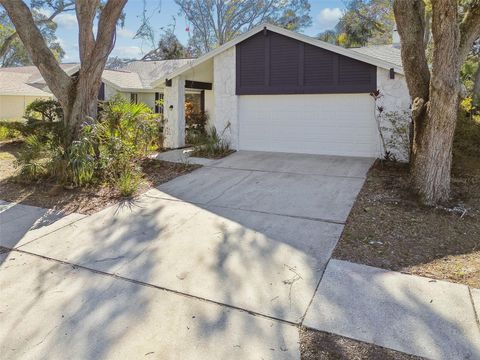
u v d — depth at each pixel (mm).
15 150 13422
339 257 4398
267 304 3473
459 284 3713
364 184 7723
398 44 15516
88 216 6125
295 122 11773
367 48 15039
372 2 20578
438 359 2701
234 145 12594
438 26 5566
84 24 8586
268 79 11844
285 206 6473
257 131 12352
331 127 11312
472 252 4434
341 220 5641
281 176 8758
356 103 10891
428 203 6133
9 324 3260
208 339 2998
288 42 11414
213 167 9883
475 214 5707
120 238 5180
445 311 3270
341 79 10859
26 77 24766
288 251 4613
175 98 13156
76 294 3742
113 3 8484
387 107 10383
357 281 3832
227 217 5961
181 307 3467
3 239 5227
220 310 3404
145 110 10180
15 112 22984
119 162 8156
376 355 2771
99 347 2936
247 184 8086
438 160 6129
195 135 14180
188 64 12750
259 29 11641
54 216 6160
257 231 5316
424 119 6273
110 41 8820
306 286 3773
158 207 6527
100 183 7902
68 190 7582
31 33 8625
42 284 3959
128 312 3402
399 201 6371
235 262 4359
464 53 6145
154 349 2896
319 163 10102
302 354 2803
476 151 9062
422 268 4066
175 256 4566
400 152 10203
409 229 5180
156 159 10758
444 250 4508
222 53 12414
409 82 6480
